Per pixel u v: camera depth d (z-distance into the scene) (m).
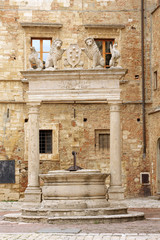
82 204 18.27
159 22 29.75
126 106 31.30
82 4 31.50
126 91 31.31
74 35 31.34
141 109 31.36
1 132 30.55
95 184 18.80
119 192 20.02
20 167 30.47
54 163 30.70
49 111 30.88
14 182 30.33
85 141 30.98
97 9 31.52
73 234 14.38
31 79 20.69
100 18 31.50
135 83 31.38
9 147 30.55
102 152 31.12
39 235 14.30
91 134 31.03
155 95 30.56
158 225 16.38
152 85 31.16
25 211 18.67
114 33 31.50
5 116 30.64
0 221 18.16
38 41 31.38
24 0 31.17
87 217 17.08
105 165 30.98
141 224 16.69
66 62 21.03
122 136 31.14
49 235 14.28
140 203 26.47
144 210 22.47
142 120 31.28
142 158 31.09
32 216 17.97
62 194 18.48
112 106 20.53
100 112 31.16
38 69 20.66
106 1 31.59
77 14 31.41
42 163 30.66
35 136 20.61
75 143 30.91
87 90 20.52
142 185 30.92
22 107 30.78
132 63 31.45
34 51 21.02
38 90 20.69
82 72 20.38
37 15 31.20
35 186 20.42
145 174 31.00
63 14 31.34
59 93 20.58
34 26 30.92
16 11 31.08
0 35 30.88
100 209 18.05
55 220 17.11
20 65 30.88
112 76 20.48
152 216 19.61
